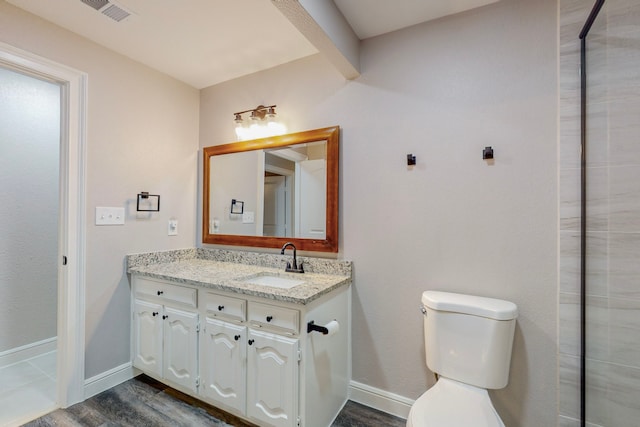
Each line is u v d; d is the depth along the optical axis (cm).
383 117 179
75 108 181
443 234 163
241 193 231
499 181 151
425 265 168
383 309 178
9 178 227
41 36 167
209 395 170
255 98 227
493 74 152
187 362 179
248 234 227
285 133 212
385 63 179
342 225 191
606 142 125
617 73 120
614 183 123
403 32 174
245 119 231
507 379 134
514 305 139
